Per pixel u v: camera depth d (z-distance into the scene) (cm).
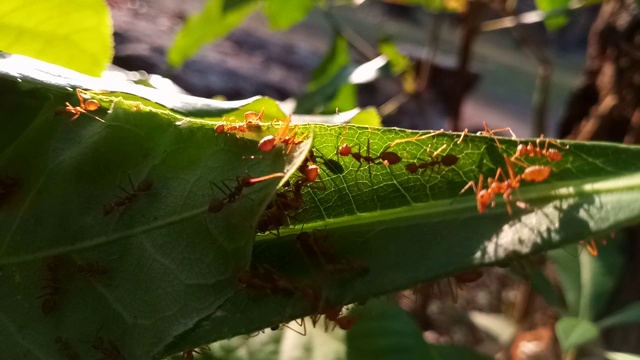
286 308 7
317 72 21
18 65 8
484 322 22
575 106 22
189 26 23
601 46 20
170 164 8
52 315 8
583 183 7
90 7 12
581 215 7
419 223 8
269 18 23
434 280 7
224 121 8
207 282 7
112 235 8
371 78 19
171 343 7
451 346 14
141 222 8
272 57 37
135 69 31
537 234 7
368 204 8
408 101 26
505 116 36
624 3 19
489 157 8
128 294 8
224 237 7
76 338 8
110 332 8
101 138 8
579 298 16
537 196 7
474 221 7
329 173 8
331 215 8
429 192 8
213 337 7
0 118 8
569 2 19
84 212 8
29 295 8
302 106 19
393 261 7
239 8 21
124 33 33
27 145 8
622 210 7
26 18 12
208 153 8
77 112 8
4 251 8
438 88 25
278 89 33
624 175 7
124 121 8
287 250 8
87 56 12
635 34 19
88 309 8
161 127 8
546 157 7
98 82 9
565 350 14
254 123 8
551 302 15
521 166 8
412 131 8
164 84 18
